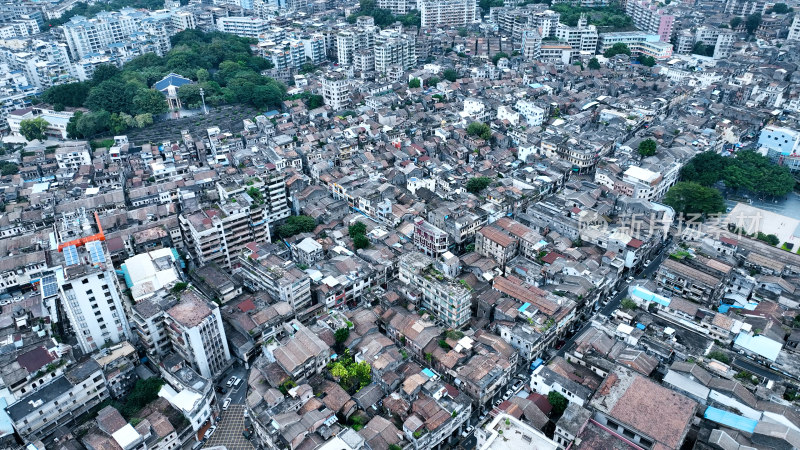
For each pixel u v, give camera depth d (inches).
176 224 7495.1
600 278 6466.5
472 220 7455.7
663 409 4598.9
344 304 6412.4
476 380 5103.3
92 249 5447.8
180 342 5472.4
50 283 6328.7
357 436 4384.8
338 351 5610.2
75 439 4677.7
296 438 4421.8
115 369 5315.0
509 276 6569.9
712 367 5246.1
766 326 5777.6
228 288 6210.6
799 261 6747.1
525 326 5757.9
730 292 6584.6
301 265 6747.1
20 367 4825.3
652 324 5866.1
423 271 6264.8
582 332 6053.2
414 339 5644.7
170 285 5895.7
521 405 4950.8
